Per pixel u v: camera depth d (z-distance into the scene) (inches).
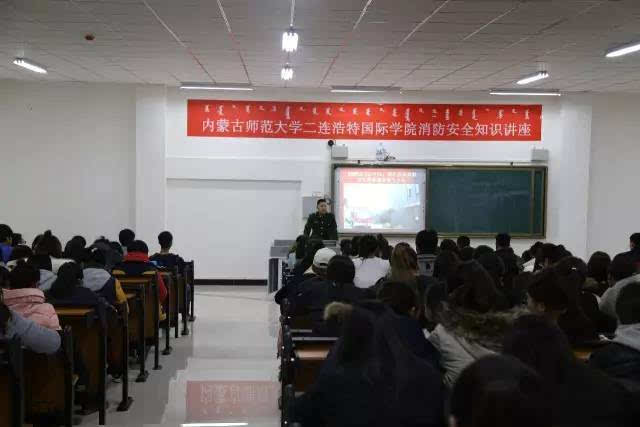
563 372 67.7
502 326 93.9
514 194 438.9
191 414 184.1
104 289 186.9
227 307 366.0
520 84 397.1
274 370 235.8
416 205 435.8
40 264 188.4
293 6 227.6
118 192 424.2
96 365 171.2
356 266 197.8
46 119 418.9
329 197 434.0
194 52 313.9
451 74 364.2
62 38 287.0
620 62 322.3
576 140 431.8
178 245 434.6
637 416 66.3
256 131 433.1
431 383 80.7
